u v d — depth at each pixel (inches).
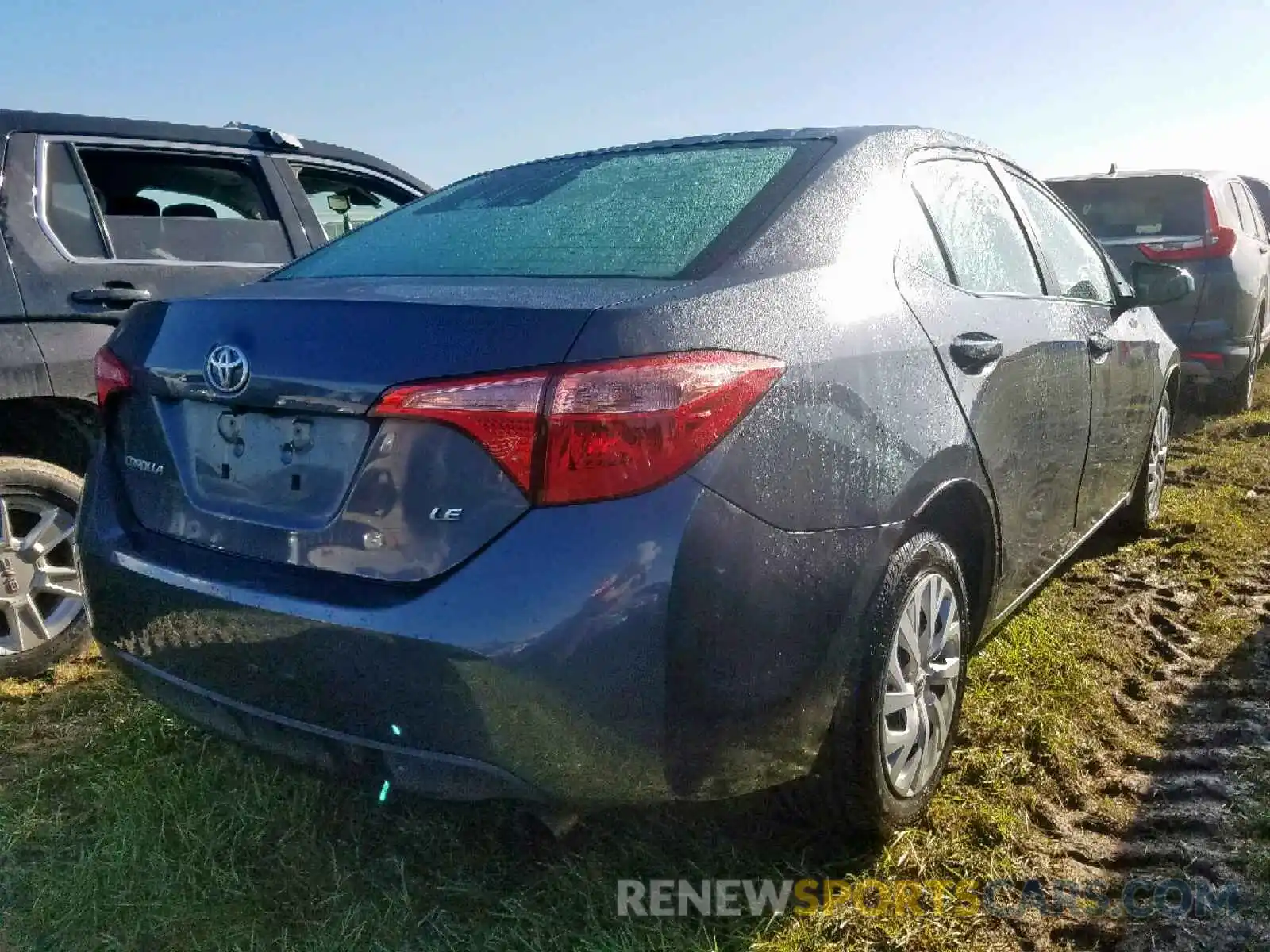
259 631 75.8
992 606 109.0
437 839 94.0
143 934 83.1
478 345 70.8
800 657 77.2
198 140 166.4
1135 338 154.3
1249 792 102.9
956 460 93.2
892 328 90.6
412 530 71.6
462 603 68.5
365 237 112.4
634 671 69.1
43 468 132.1
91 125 153.5
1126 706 121.7
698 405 71.1
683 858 90.9
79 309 138.9
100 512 90.1
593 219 98.0
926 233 105.3
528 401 68.8
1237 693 124.8
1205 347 267.6
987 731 111.4
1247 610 150.7
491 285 82.7
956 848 93.1
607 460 68.9
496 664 67.8
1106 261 157.4
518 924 81.9
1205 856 93.1
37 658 131.6
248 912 85.4
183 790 99.5
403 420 71.7
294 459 77.5
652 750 71.2
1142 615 148.4
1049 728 111.6
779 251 87.7
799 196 94.0
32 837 95.3
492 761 70.1
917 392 90.1
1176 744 113.3
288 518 77.6
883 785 88.4
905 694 90.1
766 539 74.1
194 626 80.3
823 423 79.4
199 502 83.4
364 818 97.1
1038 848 94.6
